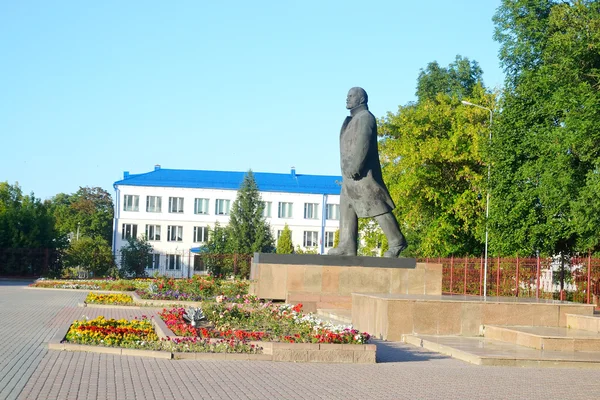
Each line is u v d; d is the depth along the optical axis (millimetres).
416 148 43594
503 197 35781
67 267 48406
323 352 14062
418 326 18188
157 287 28328
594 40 30562
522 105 35000
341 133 24031
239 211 63375
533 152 33938
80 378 11094
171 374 11766
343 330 14727
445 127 45562
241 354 13836
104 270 49250
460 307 18438
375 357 14266
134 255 52375
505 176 35656
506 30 37188
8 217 49344
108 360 13008
